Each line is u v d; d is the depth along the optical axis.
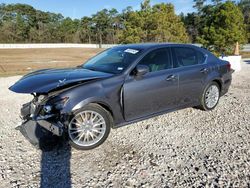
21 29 92.56
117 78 4.11
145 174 3.28
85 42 95.88
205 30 22.39
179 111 5.70
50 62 25.14
